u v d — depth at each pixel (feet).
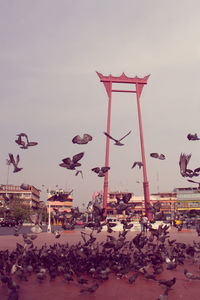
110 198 339.57
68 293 20.92
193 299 19.43
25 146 31.30
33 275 26.76
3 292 21.25
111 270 28.07
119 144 33.19
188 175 30.27
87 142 28.55
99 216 32.45
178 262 32.63
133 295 20.40
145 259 30.71
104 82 165.78
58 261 28.40
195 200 337.93
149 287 22.50
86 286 22.91
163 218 37.24
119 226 107.65
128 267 26.58
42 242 59.98
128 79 167.43
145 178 149.07
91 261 28.09
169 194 352.69
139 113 163.53
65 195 35.63
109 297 19.95
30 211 228.02
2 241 63.00
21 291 21.43
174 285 23.16
